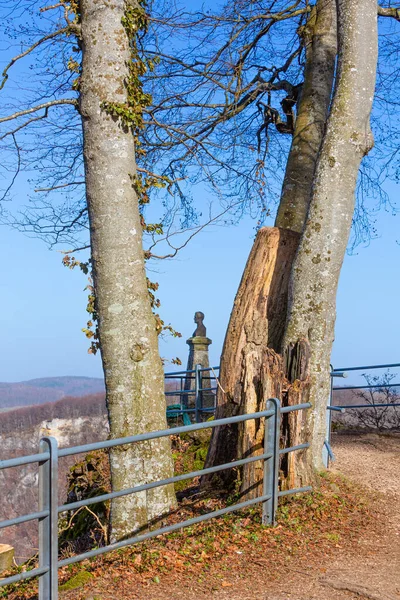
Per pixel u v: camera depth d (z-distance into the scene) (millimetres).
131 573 5254
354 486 7664
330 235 7352
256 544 5809
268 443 6199
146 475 6703
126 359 6727
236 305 8086
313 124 9641
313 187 7484
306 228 7453
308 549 5719
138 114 6988
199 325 16047
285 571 5234
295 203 9312
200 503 7113
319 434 7664
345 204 7414
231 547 5742
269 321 7980
